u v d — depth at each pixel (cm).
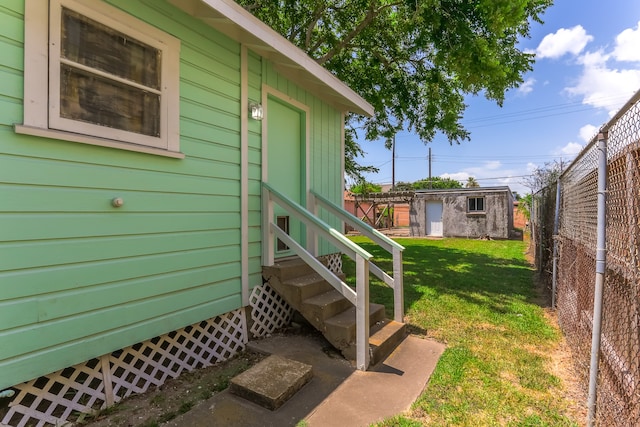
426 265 834
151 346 275
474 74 627
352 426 220
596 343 214
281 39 359
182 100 293
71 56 217
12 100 192
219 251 331
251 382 255
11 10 192
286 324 413
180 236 292
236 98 353
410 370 298
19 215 195
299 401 248
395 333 355
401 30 744
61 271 213
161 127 274
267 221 381
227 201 341
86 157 226
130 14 251
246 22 310
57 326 211
